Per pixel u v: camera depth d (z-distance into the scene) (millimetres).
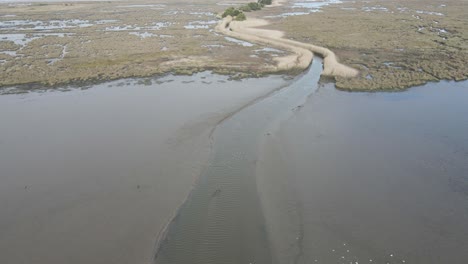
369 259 15484
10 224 17672
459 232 16906
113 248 16172
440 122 27906
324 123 27797
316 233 16891
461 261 15375
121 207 18688
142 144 24797
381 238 16609
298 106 30953
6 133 26766
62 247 16266
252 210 18359
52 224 17625
